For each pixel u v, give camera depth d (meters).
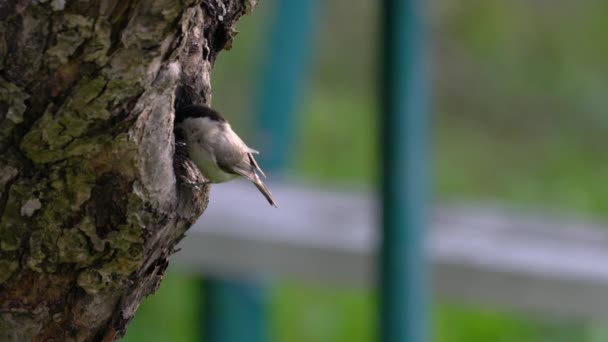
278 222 11.05
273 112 14.16
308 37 14.48
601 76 22.22
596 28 22.77
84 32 5.14
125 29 5.14
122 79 5.26
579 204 18.98
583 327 16.30
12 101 5.33
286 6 14.33
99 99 5.30
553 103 21.88
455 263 11.04
